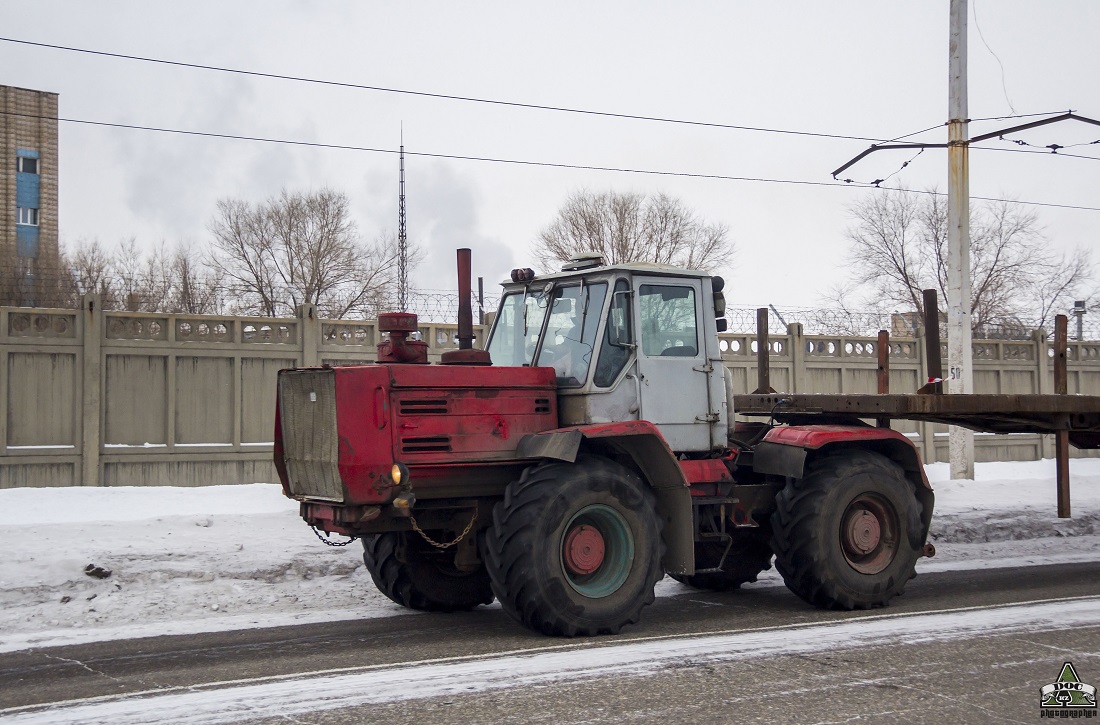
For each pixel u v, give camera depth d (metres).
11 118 40.59
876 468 7.58
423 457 6.37
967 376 13.66
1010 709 4.68
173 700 4.90
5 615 7.00
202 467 12.92
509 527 6.22
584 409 6.79
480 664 5.59
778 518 7.51
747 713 4.61
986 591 8.08
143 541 8.59
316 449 6.57
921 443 17.80
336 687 5.12
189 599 7.54
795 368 16.64
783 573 7.53
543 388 6.88
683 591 8.48
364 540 7.70
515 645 6.13
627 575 6.49
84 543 8.38
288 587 8.07
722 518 7.38
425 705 4.77
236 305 29.94
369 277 31.69
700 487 7.31
